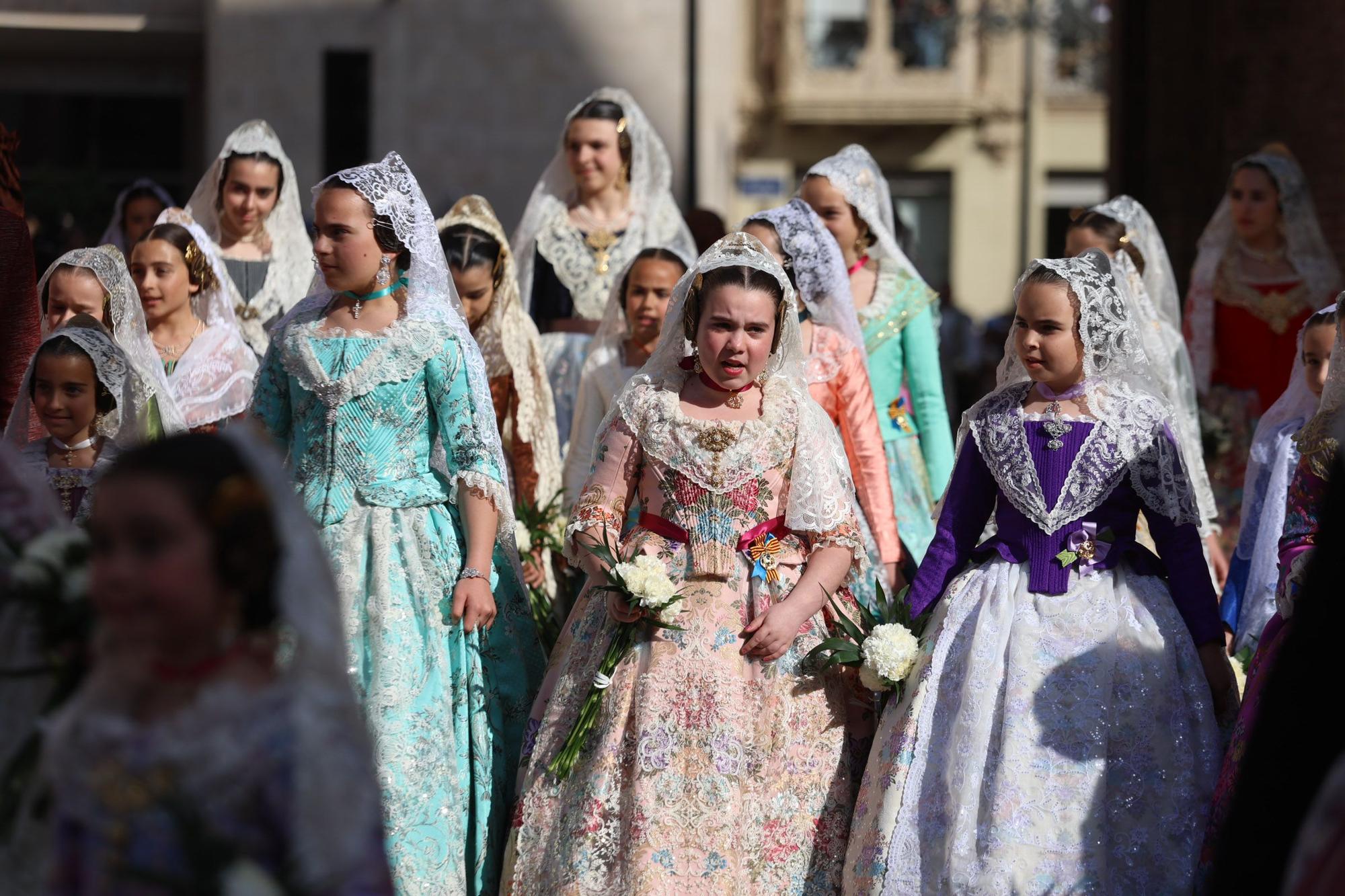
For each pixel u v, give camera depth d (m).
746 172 35.97
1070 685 5.48
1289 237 9.84
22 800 3.62
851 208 8.00
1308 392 6.79
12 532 3.83
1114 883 5.26
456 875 5.69
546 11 19.59
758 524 5.96
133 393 6.23
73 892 3.34
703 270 5.97
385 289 6.14
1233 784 5.09
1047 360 5.84
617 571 5.68
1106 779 5.37
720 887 5.41
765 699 5.73
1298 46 14.65
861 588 6.23
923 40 35.56
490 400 6.18
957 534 6.05
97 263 6.71
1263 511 6.74
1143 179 17.28
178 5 20.27
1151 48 16.81
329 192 5.97
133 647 3.35
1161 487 5.81
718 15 21.98
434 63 19.53
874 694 6.00
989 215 36.34
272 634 3.37
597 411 7.65
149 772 3.28
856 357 7.04
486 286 7.59
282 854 3.25
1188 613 5.72
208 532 3.28
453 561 6.05
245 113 19.28
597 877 5.46
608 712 5.70
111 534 3.31
